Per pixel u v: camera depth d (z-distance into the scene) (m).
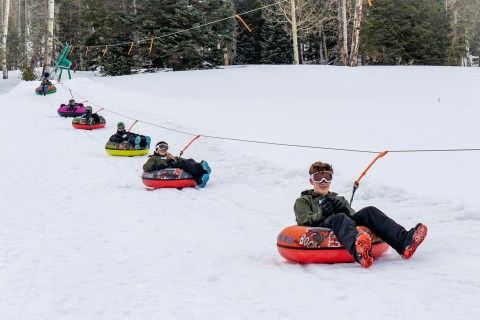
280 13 58.47
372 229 6.49
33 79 48.84
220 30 53.69
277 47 63.75
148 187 13.16
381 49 59.09
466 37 66.94
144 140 18.34
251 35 67.81
